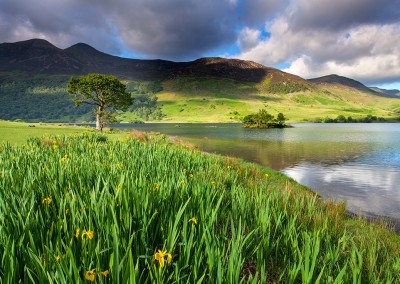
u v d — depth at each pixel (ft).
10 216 11.86
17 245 10.28
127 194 14.08
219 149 131.95
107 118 204.33
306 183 61.57
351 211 41.45
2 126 147.13
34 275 9.47
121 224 11.91
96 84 200.34
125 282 8.39
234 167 53.62
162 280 9.28
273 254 14.51
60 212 12.62
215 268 10.02
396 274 13.12
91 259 9.70
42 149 40.73
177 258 11.65
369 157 105.09
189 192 18.30
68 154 35.60
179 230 13.07
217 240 11.59
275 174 61.93
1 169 23.88
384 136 227.81
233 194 20.99
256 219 16.17
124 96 218.38
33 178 18.95
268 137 219.00
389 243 21.42
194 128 429.38
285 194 24.48
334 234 18.89
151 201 14.61
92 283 8.71
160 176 23.73
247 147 141.79
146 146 54.44
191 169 34.94
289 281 10.20
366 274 13.75
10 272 8.87
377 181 64.03
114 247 9.25
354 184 60.85
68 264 9.50
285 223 17.93
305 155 111.04
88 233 9.77
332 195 51.19
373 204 45.70
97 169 23.12
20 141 76.95
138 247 11.23
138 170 25.81
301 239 14.92
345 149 132.98
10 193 14.97
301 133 275.39
